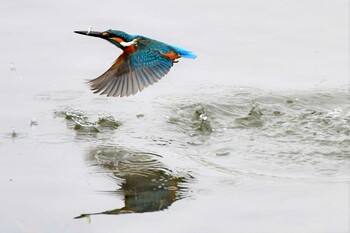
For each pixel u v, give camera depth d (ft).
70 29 72.79
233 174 46.47
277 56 68.39
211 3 78.95
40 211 41.78
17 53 68.03
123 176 46.24
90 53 68.59
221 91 61.11
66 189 44.39
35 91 60.70
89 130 53.42
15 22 74.28
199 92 60.95
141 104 58.70
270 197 42.98
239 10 77.41
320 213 40.86
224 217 40.65
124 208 42.04
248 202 42.42
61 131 53.42
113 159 48.80
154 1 79.36
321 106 58.03
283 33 72.59
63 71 64.85
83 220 40.68
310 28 73.41
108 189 44.45
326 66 66.13
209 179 45.78
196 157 49.32
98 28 72.38
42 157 48.98
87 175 46.37
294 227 39.40
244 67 66.33
